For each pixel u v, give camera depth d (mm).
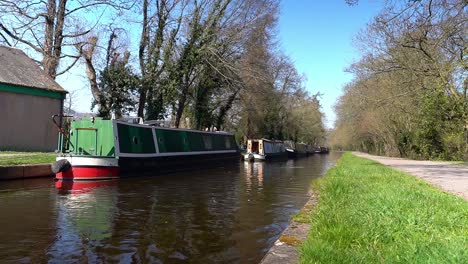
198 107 32719
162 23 27266
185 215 9125
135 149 18062
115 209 9719
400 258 4312
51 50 24344
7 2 20156
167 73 28094
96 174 15406
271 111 46875
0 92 20312
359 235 5242
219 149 28484
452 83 22969
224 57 29141
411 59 22594
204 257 5992
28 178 14508
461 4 13164
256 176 20422
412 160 34719
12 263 5625
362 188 10289
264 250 6387
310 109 75125
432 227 5730
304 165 32625
